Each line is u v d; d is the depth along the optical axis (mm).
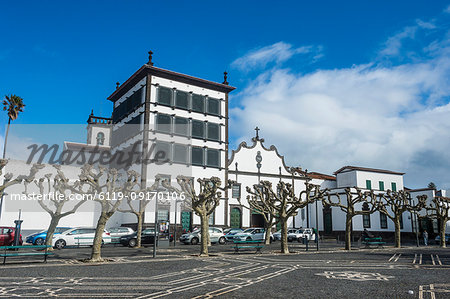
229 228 41750
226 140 44844
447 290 9984
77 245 26422
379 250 27469
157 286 10578
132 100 43688
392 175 54969
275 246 30031
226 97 45969
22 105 43656
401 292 9664
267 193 32406
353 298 8875
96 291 9758
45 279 11719
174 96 41844
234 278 12180
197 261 17500
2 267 14680
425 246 36062
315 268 15023
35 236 26047
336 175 54938
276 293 9516
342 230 46125
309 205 50969
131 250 24406
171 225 38406
